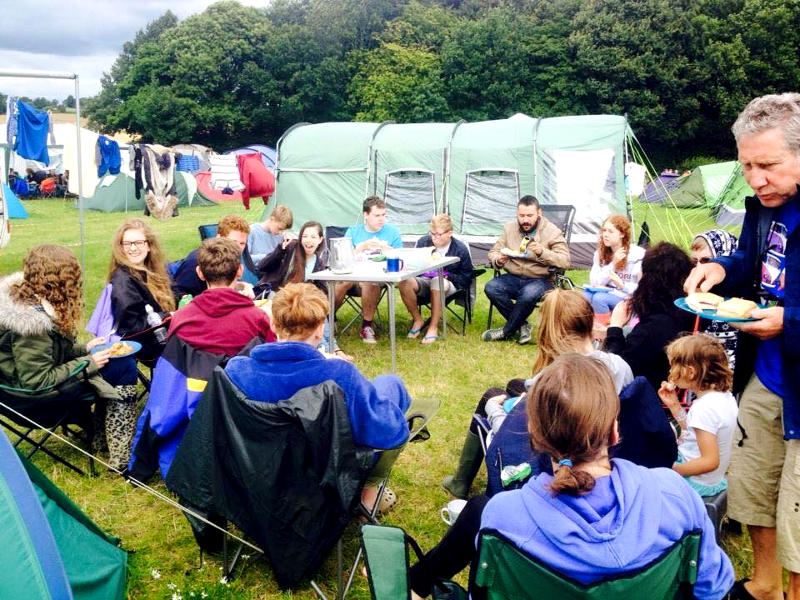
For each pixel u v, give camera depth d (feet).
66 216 56.75
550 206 21.95
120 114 109.60
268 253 18.54
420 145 30.99
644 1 90.22
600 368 4.31
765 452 6.78
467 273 19.38
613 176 29.12
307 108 108.37
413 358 17.28
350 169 31.78
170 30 113.70
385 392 9.07
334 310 17.37
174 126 108.06
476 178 30.07
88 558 7.77
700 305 6.75
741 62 88.22
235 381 7.43
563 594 3.95
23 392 9.65
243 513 7.66
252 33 110.63
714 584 4.25
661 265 9.37
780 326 6.11
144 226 12.34
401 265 15.74
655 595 4.03
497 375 15.89
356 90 106.11
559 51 91.76
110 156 38.40
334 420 7.13
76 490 10.49
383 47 104.37
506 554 4.08
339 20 105.50
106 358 10.16
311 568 7.69
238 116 108.58
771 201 6.32
